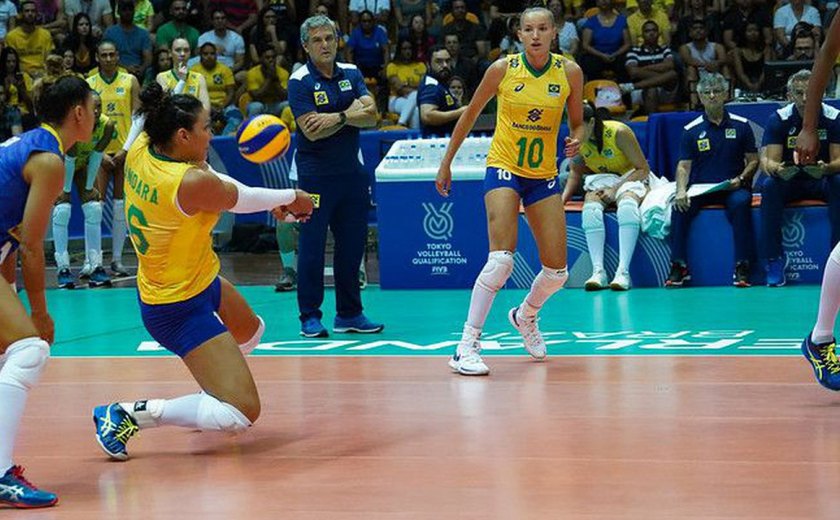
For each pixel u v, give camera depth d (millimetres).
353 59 19531
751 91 18125
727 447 6094
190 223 6230
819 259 13164
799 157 6988
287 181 17641
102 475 5883
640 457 5918
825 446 6066
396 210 13961
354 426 6844
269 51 19125
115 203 15680
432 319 11555
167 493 5512
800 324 10445
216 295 6684
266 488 5539
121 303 13375
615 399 7418
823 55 6684
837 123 12773
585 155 13539
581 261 13594
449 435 6535
